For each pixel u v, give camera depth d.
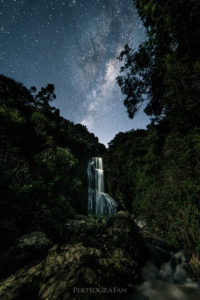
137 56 8.41
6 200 5.88
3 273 3.61
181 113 5.56
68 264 3.40
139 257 4.48
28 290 2.75
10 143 6.59
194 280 3.52
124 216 6.00
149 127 13.30
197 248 3.59
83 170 17.47
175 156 6.11
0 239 4.53
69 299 2.44
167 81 5.46
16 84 10.79
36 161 8.57
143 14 6.22
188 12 4.83
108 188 19.66
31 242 4.71
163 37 5.96
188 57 5.30
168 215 5.38
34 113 10.80
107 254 4.02
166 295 3.35
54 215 7.96
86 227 7.54
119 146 18.31
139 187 11.85
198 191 4.23
